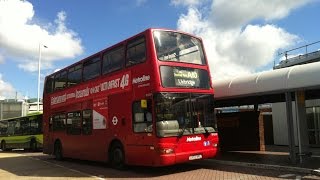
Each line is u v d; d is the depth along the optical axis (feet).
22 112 210.18
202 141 45.01
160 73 42.70
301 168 40.65
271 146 75.05
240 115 66.39
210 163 51.44
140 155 44.47
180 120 43.39
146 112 43.57
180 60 45.06
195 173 43.73
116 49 50.60
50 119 71.46
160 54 43.45
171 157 41.68
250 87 48.26
